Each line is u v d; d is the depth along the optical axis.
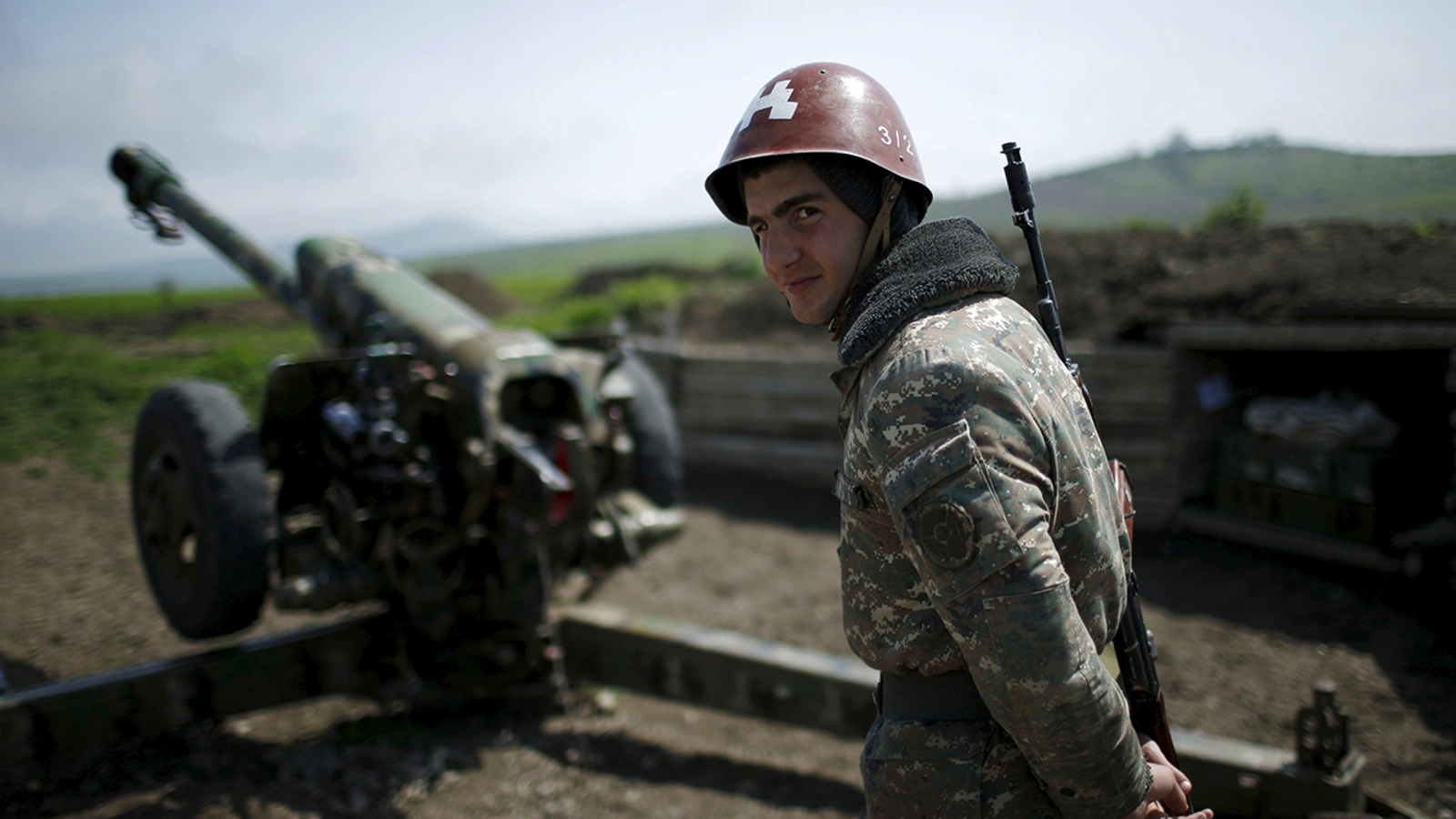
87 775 2.95
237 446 3.25
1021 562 1.02
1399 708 3.53
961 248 1.21
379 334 3.79
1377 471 4.48
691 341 9.58
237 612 3.23
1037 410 1.09
